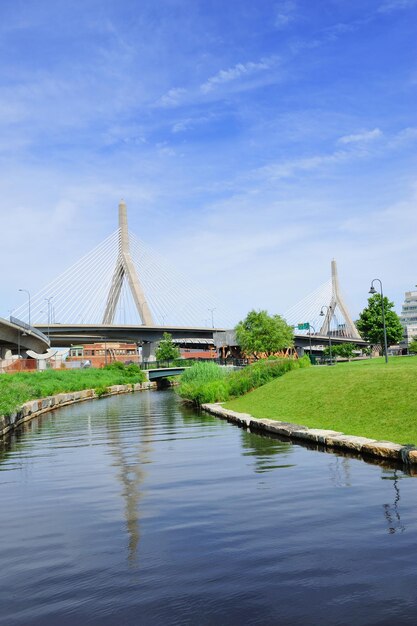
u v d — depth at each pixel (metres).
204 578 6.72
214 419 29.52
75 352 174.62
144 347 139.88
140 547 7.98
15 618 5.87
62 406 48.34
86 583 6.73
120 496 11.40
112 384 78.62
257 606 5.91
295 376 33.34
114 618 5.77
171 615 5.79
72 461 16.73
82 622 5.72
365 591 6.15
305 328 126.88
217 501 10.53
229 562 7.21
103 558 7.57
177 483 12.49
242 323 108.50
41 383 55.66
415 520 8.66
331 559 7.14
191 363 102.56
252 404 30.91
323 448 16.94
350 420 19.77
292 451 16.69
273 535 8.24
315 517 9.09
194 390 42.75
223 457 16.14
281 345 104.69
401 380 21.31
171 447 18.95
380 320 83.44
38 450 19.89
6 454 19.19
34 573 7.12
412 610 5.67
